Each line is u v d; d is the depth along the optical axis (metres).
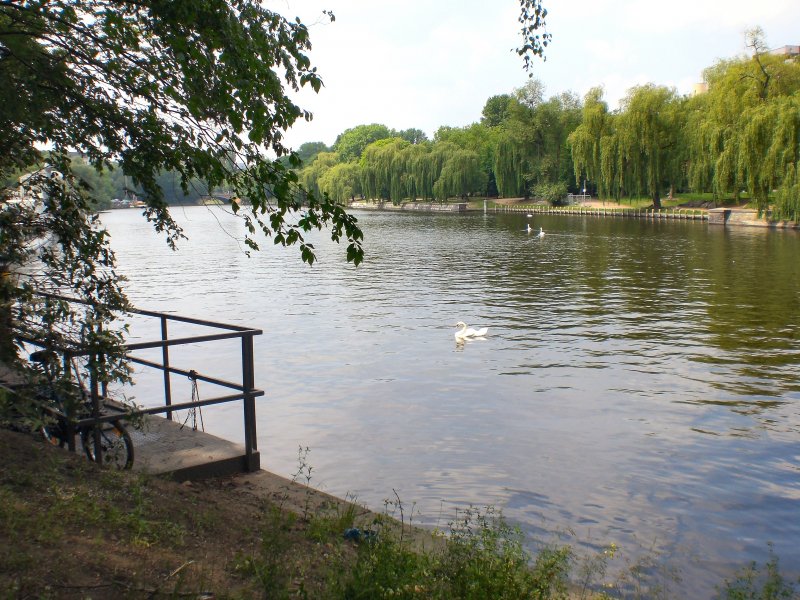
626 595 8.05
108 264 9.00
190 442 8.76
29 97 7.79
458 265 45.59
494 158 118.31
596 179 86.44
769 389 17.17
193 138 7.46
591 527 10.08
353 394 17.19
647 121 75.31
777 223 64.25
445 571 5.34
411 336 23.92
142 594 4.36
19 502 5.32
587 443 13.66
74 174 8.91
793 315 26.34
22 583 4.19
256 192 6.74
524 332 24.31
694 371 18.92
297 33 7.30
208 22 6.57
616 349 21.53
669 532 9.90
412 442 13.77
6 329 7.76
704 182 67.62
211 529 5.88
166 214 8.54
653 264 43.12
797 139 53.16
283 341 23.34
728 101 61.06
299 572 5.21
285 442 13.83
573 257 48.56
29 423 6.84
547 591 5.54
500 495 11.24
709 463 12.59
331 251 58.62
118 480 6.58
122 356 7.77
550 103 106.00
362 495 11.23
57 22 7.34
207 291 35.47
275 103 6.82
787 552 9.34
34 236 8.66
